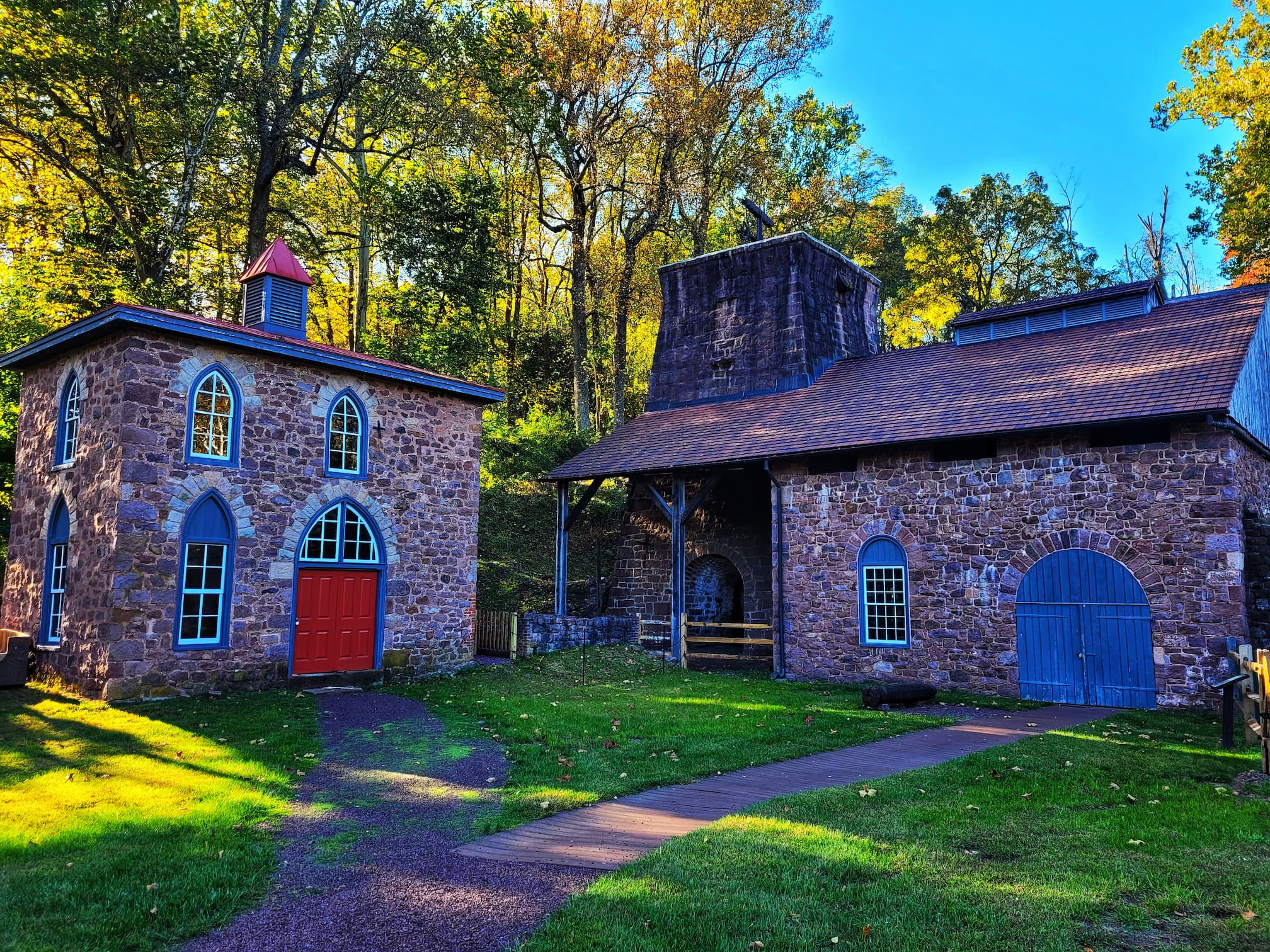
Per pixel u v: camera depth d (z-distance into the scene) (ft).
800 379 69.67
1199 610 42.11
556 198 115.34
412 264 80.48
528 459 89.86
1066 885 16.30
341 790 24.93
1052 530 46.98
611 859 18.51
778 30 94.68
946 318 137.39
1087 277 125.49
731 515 69.05
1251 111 89.30
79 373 43.45
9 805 22.43
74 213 71.00
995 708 43.42
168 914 15.51
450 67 76.48
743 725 36.04
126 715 34.76
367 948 14.26
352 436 48.55
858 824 20.66
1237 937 13.99
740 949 13.82
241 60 71.46
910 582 51.88
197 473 41.01
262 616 43.11
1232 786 25.45
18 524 47.73
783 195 115.55
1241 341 46.55
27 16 59.06
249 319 49.19
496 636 59.88
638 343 140.36
